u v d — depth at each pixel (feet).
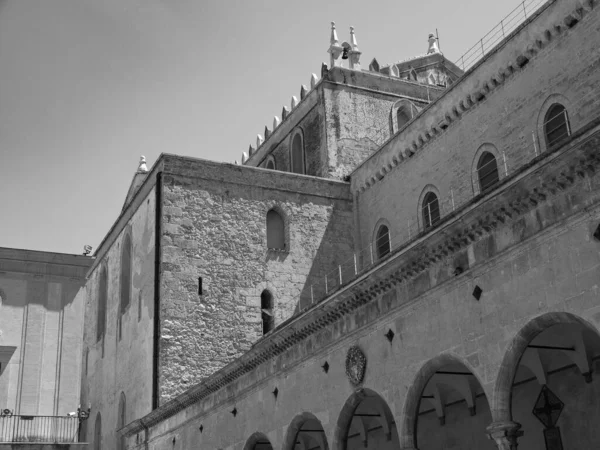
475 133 123.34
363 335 84.89
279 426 100.78
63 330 151.74
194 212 148.56
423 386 75.20
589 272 56.65
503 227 65.36
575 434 81.66
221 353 143.23
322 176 167.32
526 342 62.85
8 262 151.33
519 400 90.58
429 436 104.94
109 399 170.40
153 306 144.66
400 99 177.27
